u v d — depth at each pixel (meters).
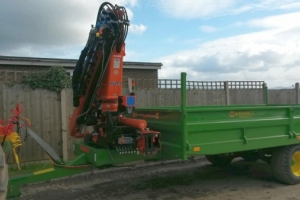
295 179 6.79
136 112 6.91
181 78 5.38
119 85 5.83
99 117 5.95
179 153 5.43
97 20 5.86
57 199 6.12
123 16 5.74
